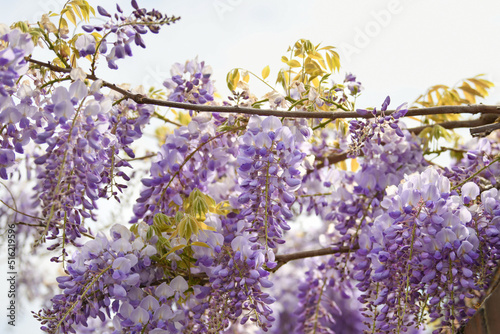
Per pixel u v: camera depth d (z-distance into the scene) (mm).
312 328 2119
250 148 1743
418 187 1759
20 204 2041
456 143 2225
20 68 1666
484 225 1742
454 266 1713
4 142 1752
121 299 1774
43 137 1704
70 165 1716
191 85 1900
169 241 1817
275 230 1740
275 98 1885
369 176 1986
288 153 1746
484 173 1906
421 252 1720
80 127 1728
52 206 1685
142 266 1786
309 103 1890
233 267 1743
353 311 2742
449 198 1742
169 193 1897
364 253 1918
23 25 1787
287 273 2996
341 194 2010
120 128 1847
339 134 2111
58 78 1827
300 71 1992
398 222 1728
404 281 1719
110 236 1802
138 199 1887
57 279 1747
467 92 2152
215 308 1752
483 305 1667
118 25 1763
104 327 2146
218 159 1918
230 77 1925
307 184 2160
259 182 1740
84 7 1832
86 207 1739
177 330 1779
